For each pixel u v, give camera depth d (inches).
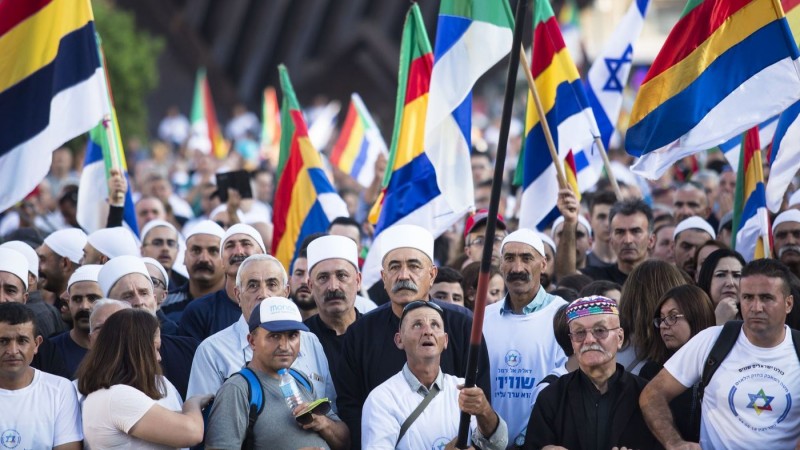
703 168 1660.9
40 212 1524.4
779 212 1147.9
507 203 1513.3
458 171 985.5
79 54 1035.9
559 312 845.8
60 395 766.5
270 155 2215.8
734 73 924.0
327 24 3782.0
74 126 1026.7
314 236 987.3
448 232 1325.0
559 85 1100.5
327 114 2320.4
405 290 826.8
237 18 3722.9
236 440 737.0
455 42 977.5
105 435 730.8
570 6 2837.1
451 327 827.4
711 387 744.3
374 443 761.6
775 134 1031.0
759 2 920.3
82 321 893.8
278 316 754.8
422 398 777.6
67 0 1032.8
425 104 1075.9
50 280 1071.6
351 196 1610.5
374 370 820.0
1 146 1013.2
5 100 1015.0
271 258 848.3
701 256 1005.2
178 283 1195.3
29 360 757.9
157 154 2662.4
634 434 758.5
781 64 912.9
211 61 3801.7
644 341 836.0
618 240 1061.8
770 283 730.2
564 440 761.0
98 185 1213.1
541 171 1100.5
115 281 885.2
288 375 764.0
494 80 3580.2
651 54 4542.3
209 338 847.1
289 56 3804.1
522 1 663.8
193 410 751.1
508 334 871.7
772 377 732.0
